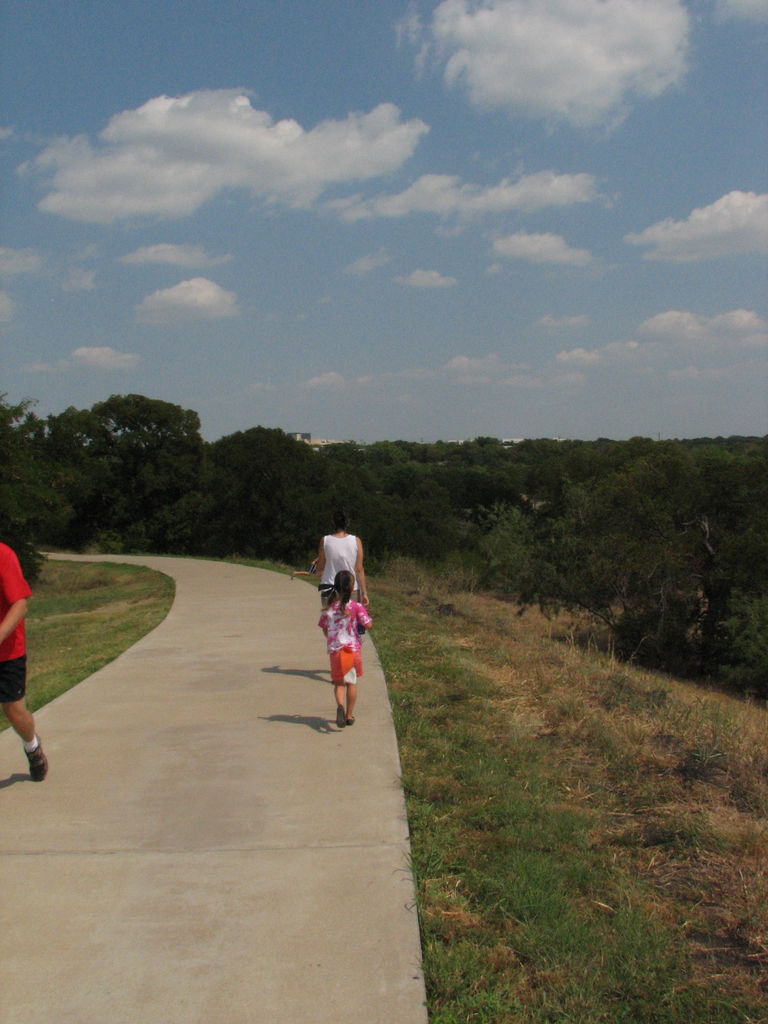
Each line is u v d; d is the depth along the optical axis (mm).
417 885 3754
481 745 5859
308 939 3305
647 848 4246
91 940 3307
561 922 3418
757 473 25766
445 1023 2842
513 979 3094
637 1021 2873
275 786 4980
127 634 11766
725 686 22625
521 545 32625
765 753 5902
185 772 5254
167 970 3102
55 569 32219
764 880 3838
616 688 8031
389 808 4613
